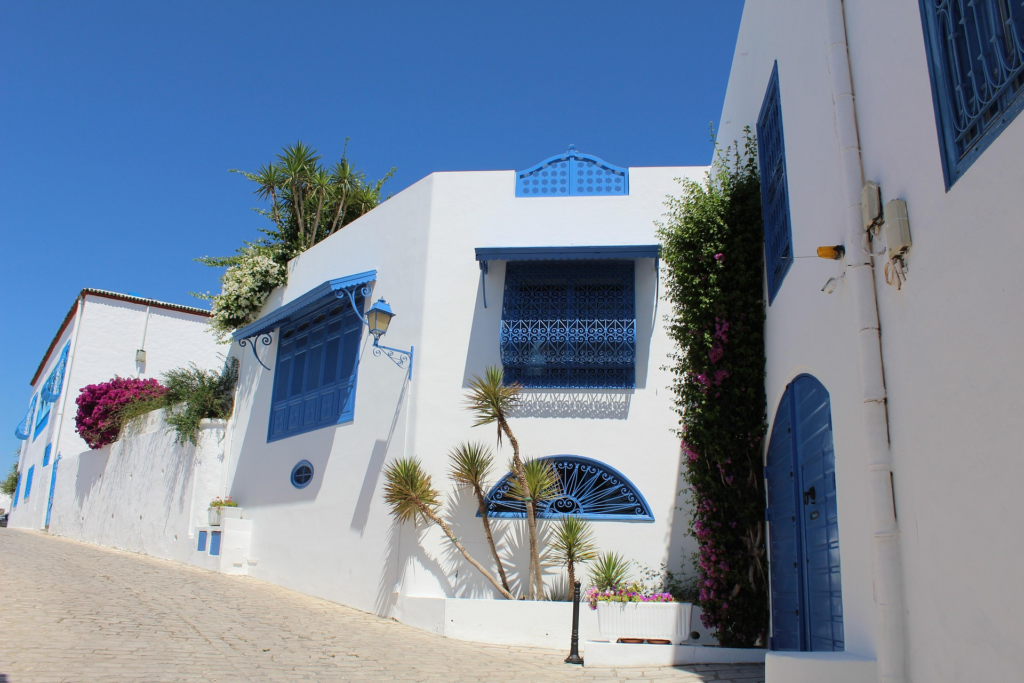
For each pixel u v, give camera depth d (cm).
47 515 2273
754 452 866
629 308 1064
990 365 390
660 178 1132
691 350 910
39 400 2770
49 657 618
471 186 1161
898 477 493
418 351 1096
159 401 1691
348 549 1109
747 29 971
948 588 428
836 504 617
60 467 2230
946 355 435
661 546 980
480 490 987
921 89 472
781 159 812
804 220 700
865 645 526
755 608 839
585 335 1049
